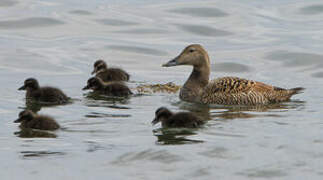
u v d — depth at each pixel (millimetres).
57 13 26547
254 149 11383
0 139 12383
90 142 12109
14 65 20578
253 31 25047
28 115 13469
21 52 21953
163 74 20594
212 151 11312
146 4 28578
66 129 13188
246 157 10953
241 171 10273
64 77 19578
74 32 24531
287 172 10188
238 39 24219
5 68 20219
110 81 19172
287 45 23344
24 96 16922
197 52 17625
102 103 16188
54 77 19531
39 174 10273
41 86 17281
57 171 10398
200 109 15711
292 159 10789
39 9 26984
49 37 23859
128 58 22141
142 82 19328
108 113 14867
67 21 25625
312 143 11703
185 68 21578
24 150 11562
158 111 13695
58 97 16188
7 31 24219
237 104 16328
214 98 16531
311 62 21734
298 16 27062
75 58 21734
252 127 13266
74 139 12344
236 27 25484
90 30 24812
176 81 19656
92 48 22844
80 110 15234
